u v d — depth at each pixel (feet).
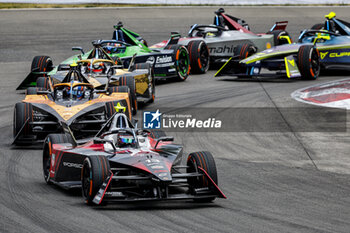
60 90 153.28
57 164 105.60
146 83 194.08
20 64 297.33
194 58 270.05
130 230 80.89
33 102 149.79
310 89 219.00
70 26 401.70
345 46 253.44
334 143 145.48
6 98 214.69
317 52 245.24
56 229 81.20
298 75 239.30
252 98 205.98
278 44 296.30
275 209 93.40
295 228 83.15
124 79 178.40
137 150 100.94
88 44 346.13
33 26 398.83
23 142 143.33
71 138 113.19
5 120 176.35
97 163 91.71
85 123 144.36
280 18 447.83
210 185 95.61
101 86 176.96
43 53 323.16
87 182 95.25
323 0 520.01
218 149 141.38
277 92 216.54
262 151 139.23
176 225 83.61
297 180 113.70
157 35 375.86
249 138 152.25
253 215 89.66
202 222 85.40
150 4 483.92
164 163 94.79
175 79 258.37
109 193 90.79
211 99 206.90
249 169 122.72
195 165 97.55
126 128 106.01
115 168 94.94
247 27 306.76
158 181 90.17
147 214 89.25
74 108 144.36
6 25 399.65
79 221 84.94
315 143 145.89
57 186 108.17
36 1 473.26
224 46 279.08
